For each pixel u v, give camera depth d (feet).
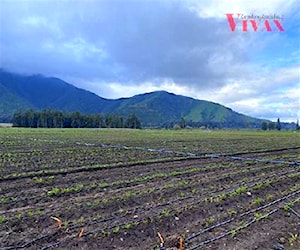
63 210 27.02
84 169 47.03
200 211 28.07
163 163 56.54
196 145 98.37
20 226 23.58
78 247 20.70
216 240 22.33
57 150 73.26
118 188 35.86
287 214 28.63
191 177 43.37
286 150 90.94
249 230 24.35
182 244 21.54
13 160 55.72
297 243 22.63
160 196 32.65
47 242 21.25
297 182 42.86
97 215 26.32
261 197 33.96
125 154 68.28
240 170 50.11
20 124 350.43
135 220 25.11
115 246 21.13
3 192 33.32
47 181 38.52
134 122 400.88
